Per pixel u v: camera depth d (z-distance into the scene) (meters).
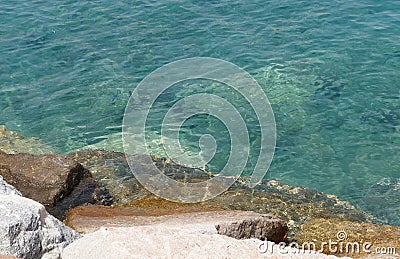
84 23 21.36
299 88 17.47
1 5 22.91
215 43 19.92
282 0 23.00
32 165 12.80
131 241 7.60
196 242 7.75
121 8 22.47
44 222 7.92
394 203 13.02
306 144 15.13
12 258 6.83
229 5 22.58
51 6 22.75
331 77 17.98
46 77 18.33
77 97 17.38
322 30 20.69
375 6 22.34
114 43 20.05
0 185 9.95
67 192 12.49
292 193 13.28
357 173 14.11
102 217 11.12
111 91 17.55
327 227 11.60
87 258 7.42
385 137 15.27
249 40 20.09
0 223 7.37
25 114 16.72
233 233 9.87
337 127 15.73
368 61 18.78
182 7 22.44
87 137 15.72
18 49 19.75
